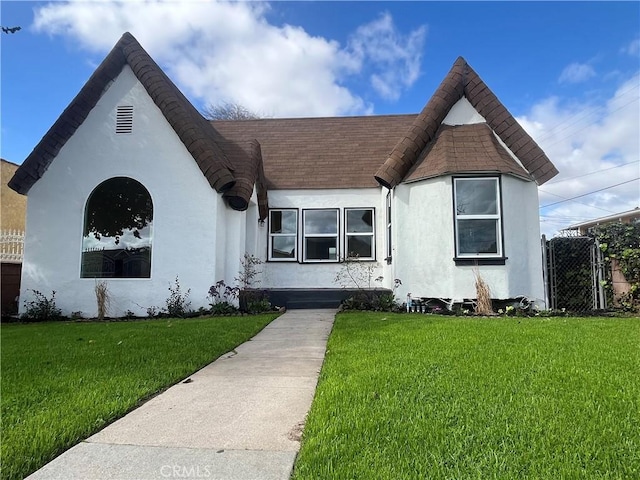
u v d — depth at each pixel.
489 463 2.60
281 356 5.92
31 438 3.12
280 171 14.71
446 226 10.32
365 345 6.01
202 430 3.35
